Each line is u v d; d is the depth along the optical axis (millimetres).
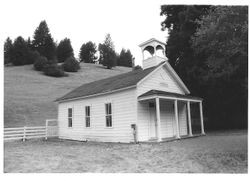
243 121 21766
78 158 8766
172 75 16281
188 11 19047
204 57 18453
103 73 59906
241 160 7875
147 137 13531
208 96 20625
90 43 86750
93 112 16094
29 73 51062
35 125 24750
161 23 23266
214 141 12195
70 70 57156
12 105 30391
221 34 10531
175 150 9742
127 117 13648
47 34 69750
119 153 9664
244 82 18125
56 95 36906
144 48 17047
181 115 17000
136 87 13352
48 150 11156
